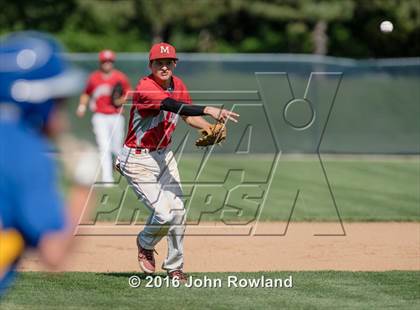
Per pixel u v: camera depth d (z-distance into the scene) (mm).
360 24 130250
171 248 28344
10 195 12414
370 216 45219
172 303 25109
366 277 29531
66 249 12492
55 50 12656
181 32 137250
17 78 12430
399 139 74875
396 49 127500
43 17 124188
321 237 38719
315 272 30453
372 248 36031
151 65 27359
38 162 12453
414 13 116250
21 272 29375
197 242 37125
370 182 59938
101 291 26688
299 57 73938
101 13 119812
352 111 74562
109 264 31938
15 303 24734
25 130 12680
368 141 74875
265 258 33531
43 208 12305
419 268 31766
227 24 140125
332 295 26531
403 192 55469
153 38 128625
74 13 124812
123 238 37812
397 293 26875
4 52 12609
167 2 120000
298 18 121312
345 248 35969
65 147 12938
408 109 74750
